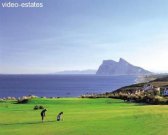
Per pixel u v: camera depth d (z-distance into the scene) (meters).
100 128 51.06
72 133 47.28
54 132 47.84
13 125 54.16
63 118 62.50
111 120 59.44
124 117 63.31
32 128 51.06
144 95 118.19
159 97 108.75
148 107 85.50
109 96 129.00
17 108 83.44
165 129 50.66
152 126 53.09
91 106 91.31
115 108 83.38
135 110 77.00
